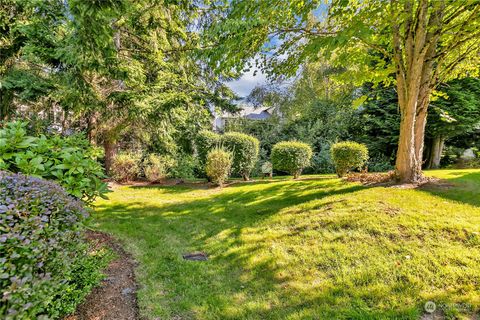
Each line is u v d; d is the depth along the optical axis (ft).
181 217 15.70
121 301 7.62
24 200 5.06
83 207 7.15
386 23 15.69
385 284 7.93
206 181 28.84
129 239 12.34
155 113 23.31
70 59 16.11
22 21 18.12
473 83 30.48
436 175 20.85
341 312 6.93
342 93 37.19
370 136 38.73
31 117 23.12
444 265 8.49
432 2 14.79
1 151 7.55
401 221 11.44
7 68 20.52
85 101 20.53
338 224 12.03
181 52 26.86
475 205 13.02
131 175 28.78
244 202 18.13
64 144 9.17
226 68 16.63
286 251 10.47
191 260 10.31
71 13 11.29
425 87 18.25
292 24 17.93
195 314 7.18
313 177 25.61
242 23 13.82
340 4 14.29
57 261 5.15
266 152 42.09
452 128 31.71
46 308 5.57
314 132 40.11
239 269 9.53
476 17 15.15
